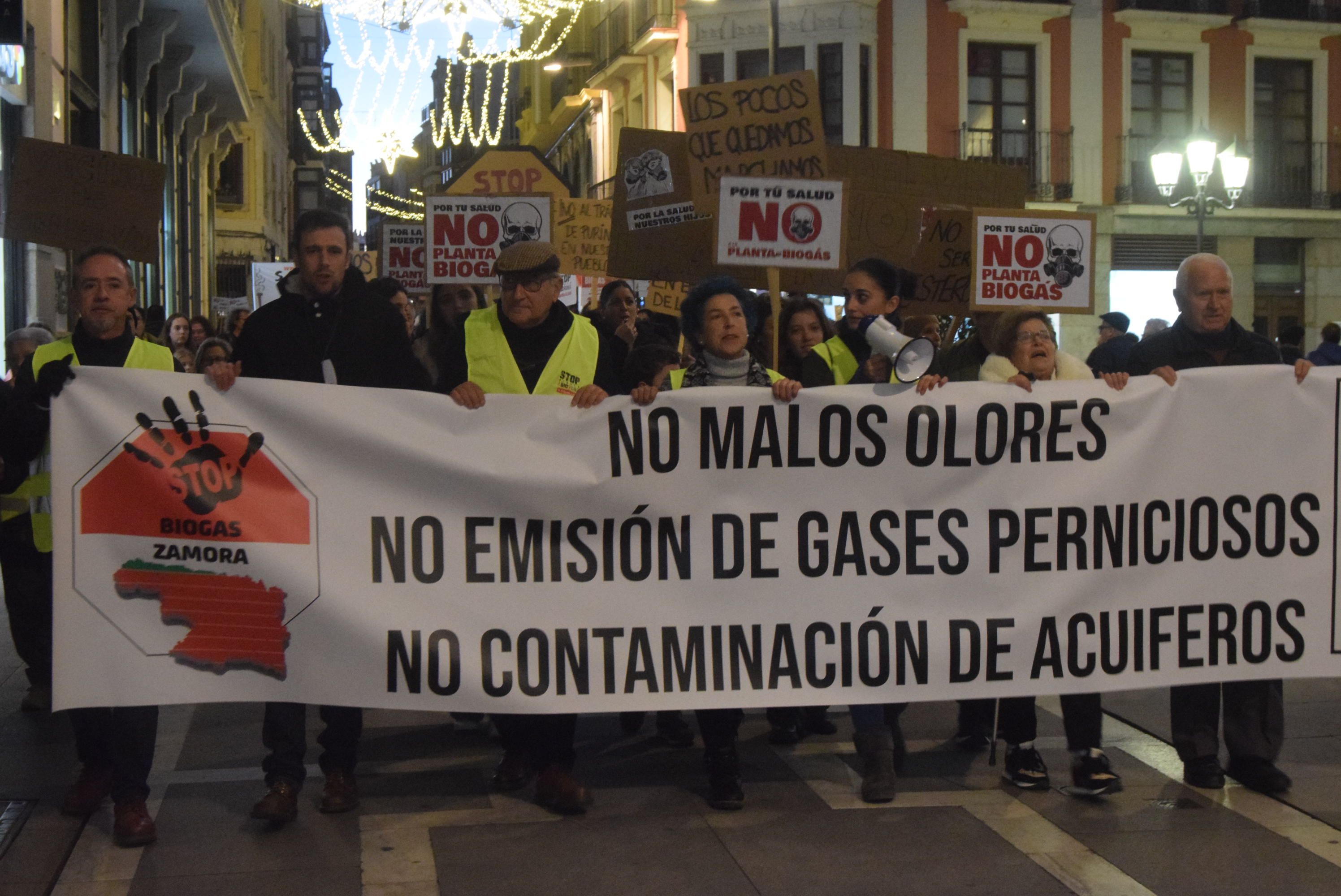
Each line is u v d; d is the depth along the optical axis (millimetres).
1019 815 5062
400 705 4922
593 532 5016
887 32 27453
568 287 16922
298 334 5113
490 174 11477
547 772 5105
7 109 12758
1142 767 5664
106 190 6992
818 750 6027
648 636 5035
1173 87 28516
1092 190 28125
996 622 5184
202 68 26781
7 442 4922
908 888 4367
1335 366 5359
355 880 4445
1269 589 5328
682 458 5051
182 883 4422
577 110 44094
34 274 13125
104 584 4742
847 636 5121
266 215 45906
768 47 28391
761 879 4457
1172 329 5684
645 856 4664
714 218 7699
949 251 8297
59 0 14719
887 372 5641
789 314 6676
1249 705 5387
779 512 5094
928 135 27562
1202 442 5285
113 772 4793
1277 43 28672
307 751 5996
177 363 9961
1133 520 5250
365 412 4902
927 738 6188
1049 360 5352
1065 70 27938
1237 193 16219
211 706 6699
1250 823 4957
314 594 4867
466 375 5219
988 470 5180
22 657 6270
